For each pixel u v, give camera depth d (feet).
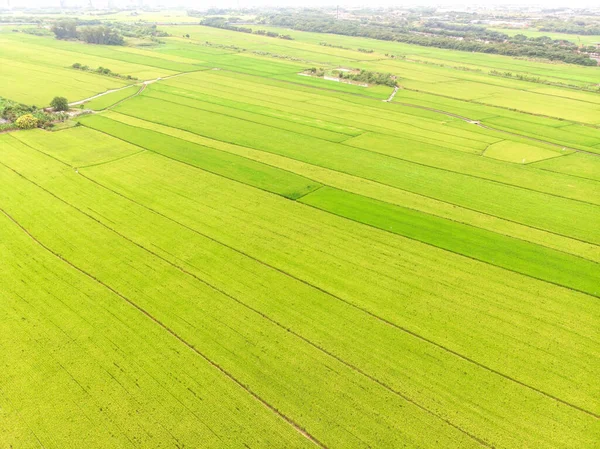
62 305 116.57
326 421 88.07
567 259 143.84
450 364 102.12
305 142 252.83
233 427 86.43
